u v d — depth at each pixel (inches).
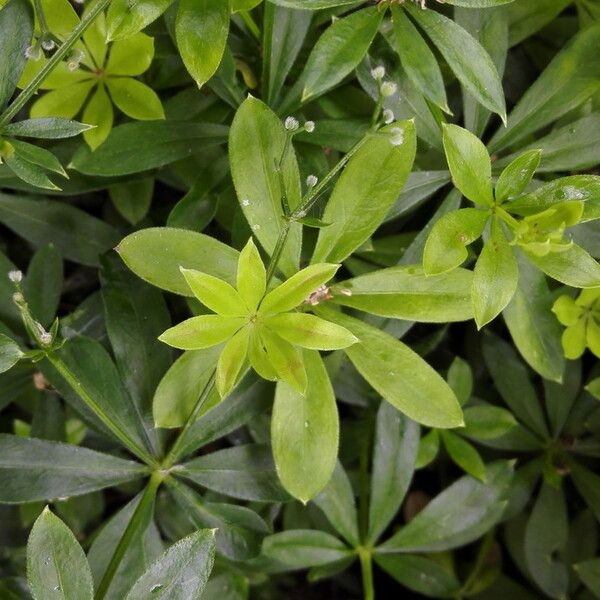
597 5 11.4
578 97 10.7
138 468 10.8
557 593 12.2
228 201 11.4
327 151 11.5
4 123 9.8
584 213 9.8
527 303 10.9
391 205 10.1
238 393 10.8
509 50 12.0
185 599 9.4
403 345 10.3
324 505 11.6
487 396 12.6
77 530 12.4
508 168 9.8
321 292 10.2
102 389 10.7
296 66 11.3
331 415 10.2
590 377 12.3
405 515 12.9
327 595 13.3
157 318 11.0
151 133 10.9
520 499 12.3
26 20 9.8
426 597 13.1
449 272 10.2
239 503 12.2
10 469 10.4
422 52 10.0
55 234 11.6
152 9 9.7
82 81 10.8
